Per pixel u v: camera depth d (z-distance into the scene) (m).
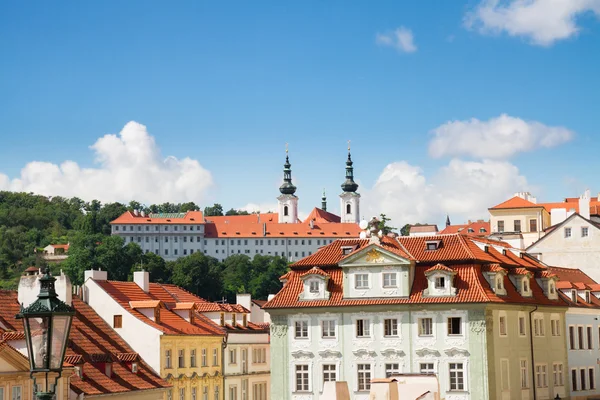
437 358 107.19
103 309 114.88
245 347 135.88
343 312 111.25
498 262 113.44
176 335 115.44
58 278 108.88
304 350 112.25
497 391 106.44
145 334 113.06
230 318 135.12
